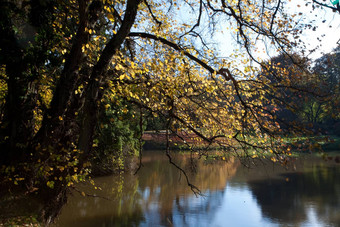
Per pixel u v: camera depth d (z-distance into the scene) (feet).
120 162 72.74
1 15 25.21
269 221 39.52
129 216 41.14
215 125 29.22
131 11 22.12
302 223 38.65
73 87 25.55
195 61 26.86
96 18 25.81
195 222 38.99
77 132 30.14
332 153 110.11
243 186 60.29
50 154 22.79
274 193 54.34
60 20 30.35
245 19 28.91
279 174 72.33
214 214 42.63
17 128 27.94
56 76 31.96
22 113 28.25
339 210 43.65
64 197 26.43
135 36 28.22
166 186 61.05
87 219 39.55
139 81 23.53
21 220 22.75
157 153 121.49
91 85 22.49
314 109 139.23
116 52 22.76
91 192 55.06
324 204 46.88
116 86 24.93
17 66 27.91
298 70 25.02
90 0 24.36
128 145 75.46
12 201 24.54
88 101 22.44
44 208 24.93
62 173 23.68
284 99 25.32
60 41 28.84
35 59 28.17
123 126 69.10
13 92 28.32
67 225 36.73
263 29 27.45
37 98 30.91
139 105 25.72
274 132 23.54
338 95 21.86
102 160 68.03
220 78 27.22
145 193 55.11
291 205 46.78
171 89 23.93
